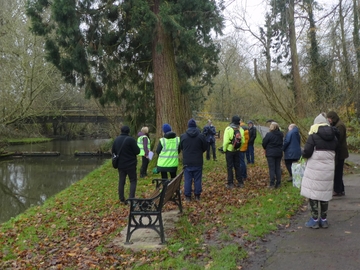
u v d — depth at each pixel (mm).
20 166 25109
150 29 11688
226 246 4891
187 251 4832
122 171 8281
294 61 11734
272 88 10898
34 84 26953
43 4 12195
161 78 12781
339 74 12766
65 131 53188
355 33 10398
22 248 6043
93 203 9008
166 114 12695
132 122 15406
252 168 12227
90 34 12789
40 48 25500
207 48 15766
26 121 31031
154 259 4695
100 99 14273
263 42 9992
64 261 5113
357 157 14602
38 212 8891
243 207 6902
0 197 15656
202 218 6430
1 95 26594
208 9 12312
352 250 4516
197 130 7707
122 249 5207
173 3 12164
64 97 33531
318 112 12250
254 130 13008
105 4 12484
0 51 25453
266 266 4242
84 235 6332
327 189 5266
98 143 44594
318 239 4977
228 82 40906
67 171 22734
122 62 14297
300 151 8828
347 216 5957
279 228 5613
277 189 8344
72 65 12594
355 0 7859
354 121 17391
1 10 25594
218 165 13273
